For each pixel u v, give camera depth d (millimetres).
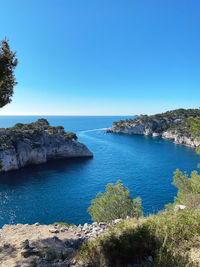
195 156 111312
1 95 8258
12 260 5480
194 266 3846
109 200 14906
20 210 48844
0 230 8617
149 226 6070
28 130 113875
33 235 7824
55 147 116312
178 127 194875
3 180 75688
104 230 8125
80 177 78688
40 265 5016
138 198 15570
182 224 6078
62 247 6629
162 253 4184
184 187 19109
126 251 4699
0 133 98000
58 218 44406
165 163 96250
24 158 98938
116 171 85500
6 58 7801
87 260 5039
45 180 75375
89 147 147500
